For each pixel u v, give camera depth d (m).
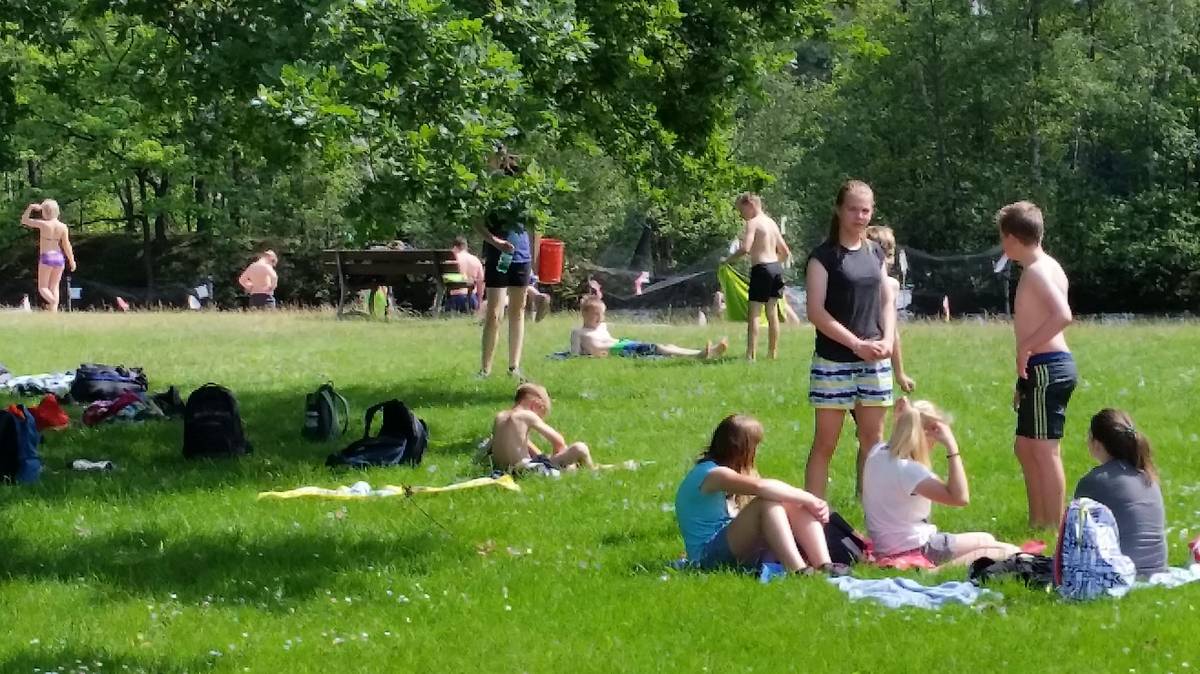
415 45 10.98
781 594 7.18
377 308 29.88
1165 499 9.52
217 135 14.06
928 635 6.44
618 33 15.10
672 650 6.41
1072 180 48.53
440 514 9.52
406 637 6.77
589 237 48.06
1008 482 10.23
